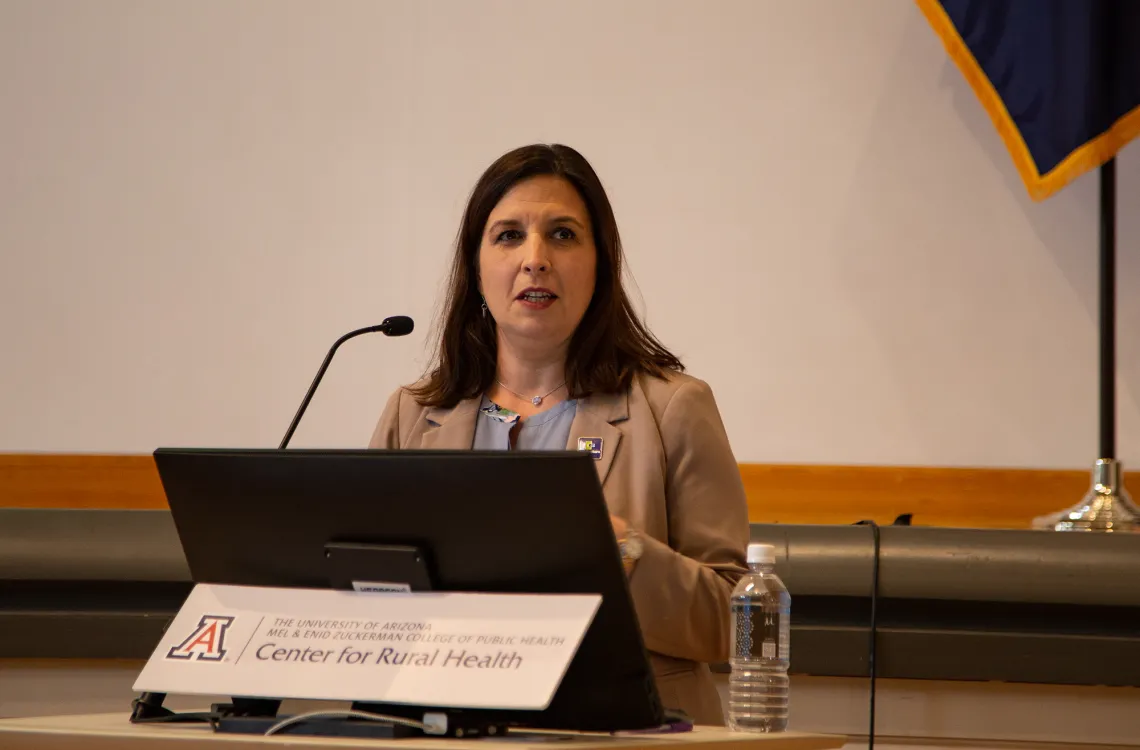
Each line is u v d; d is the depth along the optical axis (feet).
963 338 31.27
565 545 11.56
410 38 32.99
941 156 31.71
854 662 23.22
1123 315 30.89
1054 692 23.36
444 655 11.76
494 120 32.65
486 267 18.90
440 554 12.09
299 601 12.78
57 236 32.60
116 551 24.52
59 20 33.17
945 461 30.96
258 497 12.74
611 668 11.77
